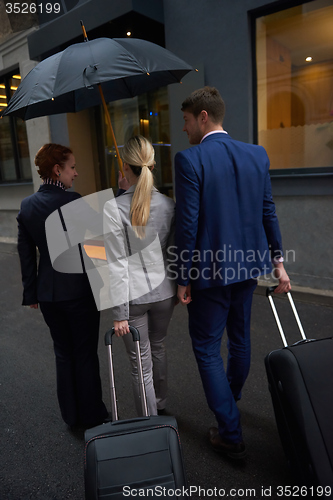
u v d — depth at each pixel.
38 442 2.05
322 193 3.83
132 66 1.81
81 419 2.12
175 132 4.65
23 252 1.94
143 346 1.85
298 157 4.11
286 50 3.97
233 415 1.76
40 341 3.35
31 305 1.99
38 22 5.88
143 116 5.77
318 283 4.03
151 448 1.28
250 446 1.92
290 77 4.00
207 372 1.77
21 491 1.72
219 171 1.63
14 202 7.52
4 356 3.09
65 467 1.86
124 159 1.72
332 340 1.56
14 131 7.38
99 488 1.21
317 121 3.93
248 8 3.88
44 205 1.83
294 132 4.07
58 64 1.83
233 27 4.00
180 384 2.51
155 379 2.09
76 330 1.99
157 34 5.04
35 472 1.84
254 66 4.04
